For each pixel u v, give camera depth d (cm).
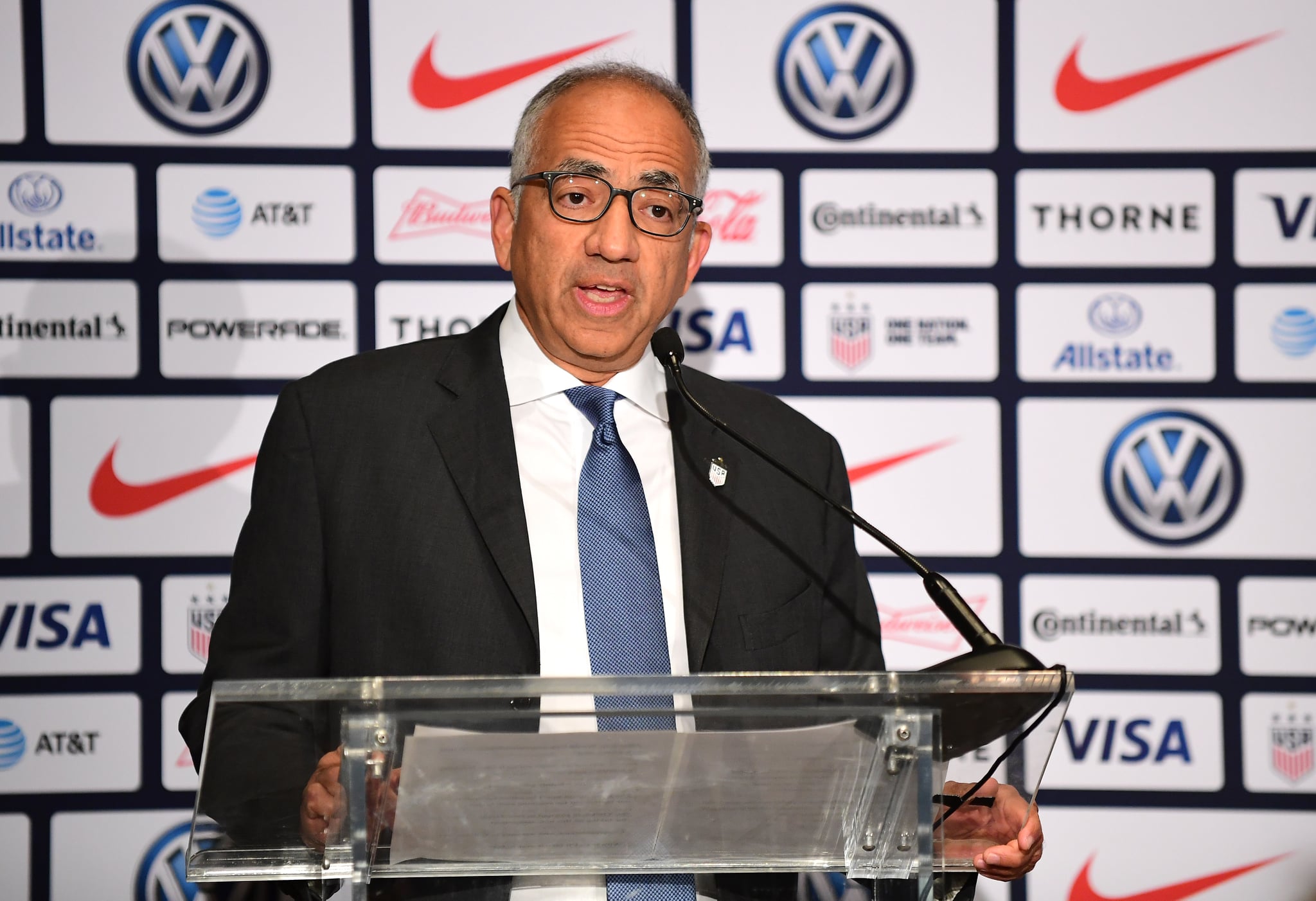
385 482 393
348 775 277
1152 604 674
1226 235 678
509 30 669
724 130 673
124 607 646
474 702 274
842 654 433
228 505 651
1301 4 682
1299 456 675
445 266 664
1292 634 672
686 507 409
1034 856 330
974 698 290
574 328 402
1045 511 674
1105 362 675
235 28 657
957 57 677
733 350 671
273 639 383
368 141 662
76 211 647
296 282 658
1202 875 670
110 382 647
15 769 639
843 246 674
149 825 646
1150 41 680
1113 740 673
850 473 672
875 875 314
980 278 675
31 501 642
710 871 315
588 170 397
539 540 397
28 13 645
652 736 280
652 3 673
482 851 301
